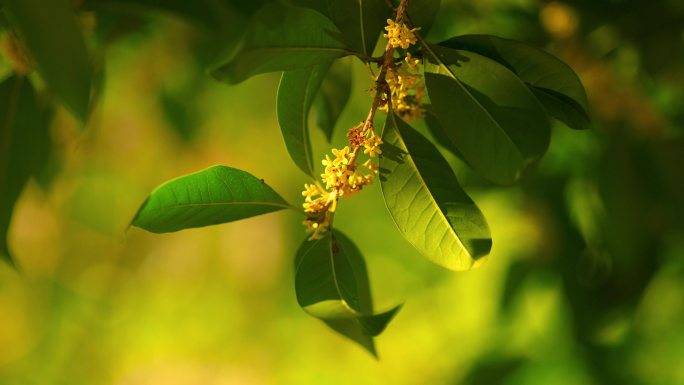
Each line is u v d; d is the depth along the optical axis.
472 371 1.88
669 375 1.76
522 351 1.85
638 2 1.49
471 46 1.21
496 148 1.20
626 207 1.50
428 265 2.80
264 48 1.17
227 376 3.58
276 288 3.63
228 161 3.18
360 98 2.27
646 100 1.52
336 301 1.21
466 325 2.51
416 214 1.21
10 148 1.33
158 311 3.74
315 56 1.20
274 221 3.62
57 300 3.57
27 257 3.50
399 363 3.09
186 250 3.82
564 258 1.59
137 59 1.87
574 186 1.59
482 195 1.61
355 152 1.21
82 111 1.14
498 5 1.54
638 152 1.51
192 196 1.21
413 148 1.21
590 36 1.51
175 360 3.65
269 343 3.58
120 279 3.70
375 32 1.23
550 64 1.21
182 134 2.04
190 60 1.79
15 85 1.33
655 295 1.76
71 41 1.14
